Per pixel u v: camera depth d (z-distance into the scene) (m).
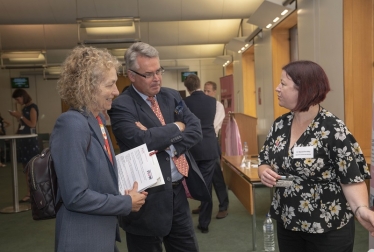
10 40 8.68
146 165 1.53
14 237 3.98
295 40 5.82
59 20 6.39
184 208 2.03
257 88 7.21
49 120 12.98
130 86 2.06
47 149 1.47
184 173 1.96
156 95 2.05
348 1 3.59
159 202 1.87
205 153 3.69
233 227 4.00
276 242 3.47
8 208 5.18
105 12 6.30
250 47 8.02
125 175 1.54
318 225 1.55
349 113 3.66
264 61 6.58
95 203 1.27
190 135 1.89
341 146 1.50
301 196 1.59
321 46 4.13
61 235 1.32
